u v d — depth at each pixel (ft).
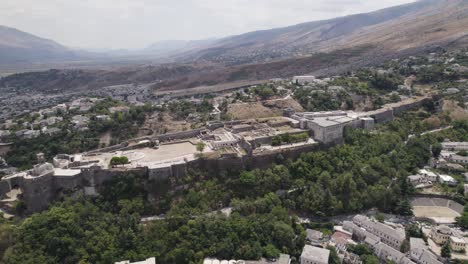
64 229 603.26
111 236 606.96
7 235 586.04
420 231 634.43
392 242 621.31
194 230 618.85
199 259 577.43
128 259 567.18
